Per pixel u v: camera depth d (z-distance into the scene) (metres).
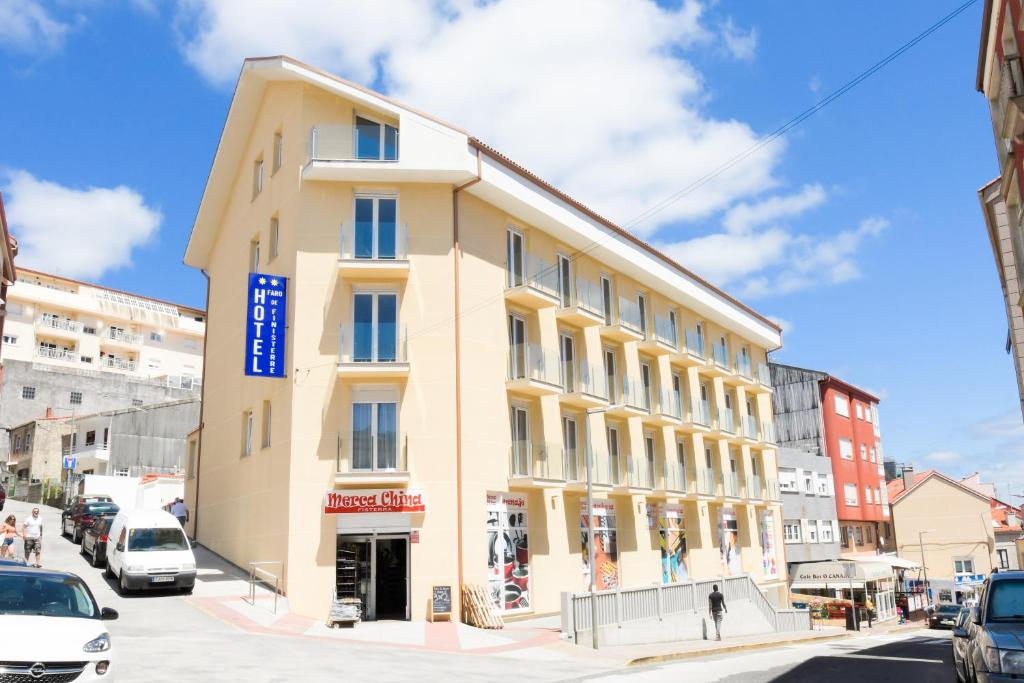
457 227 23.20
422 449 21.53
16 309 56.91
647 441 31.41
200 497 28.77
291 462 20.92
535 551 24.06
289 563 20.33
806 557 42.47
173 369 65.56
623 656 17.83
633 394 30.20
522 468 24.14
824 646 23.84
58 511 38.16
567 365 27.47
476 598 20.86
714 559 33.75
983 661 9.24
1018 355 23.31
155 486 36.44
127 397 54.56
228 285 28.17
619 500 28.97
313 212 22.42
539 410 25.38
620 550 28.38
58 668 8.06
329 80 22.77
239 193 27.75
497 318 24.25
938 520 53.69
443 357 22.19
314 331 21.75
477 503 22.11
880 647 23.06
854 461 50.53
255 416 24.06
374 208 22.84
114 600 19.36
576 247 28.33
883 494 53.97
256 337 21.66
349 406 21.59
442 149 22.66
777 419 50.00
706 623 24.48
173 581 20.22
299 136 22.98
